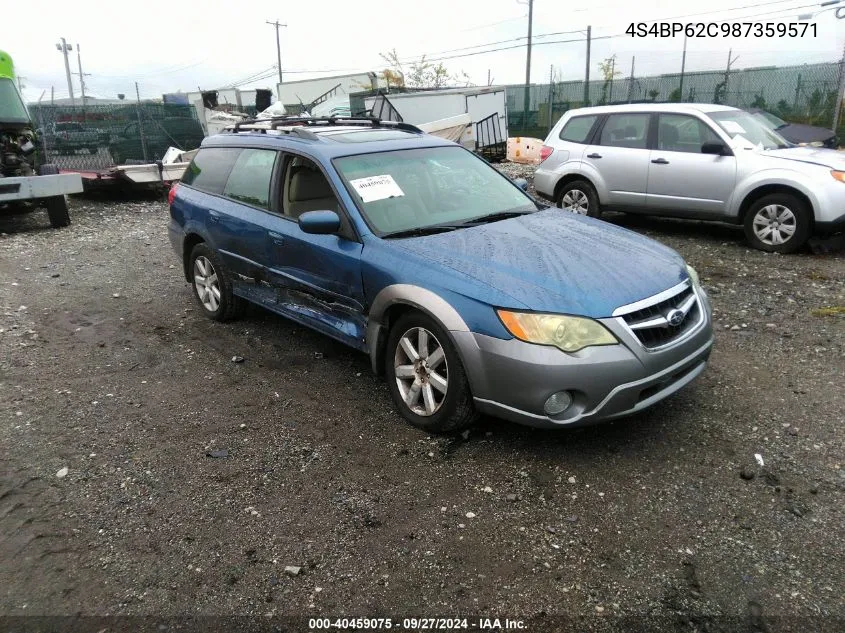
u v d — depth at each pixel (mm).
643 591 2590
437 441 3721
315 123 5754
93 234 10461
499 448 3623
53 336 5621
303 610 2545
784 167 7523
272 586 2668
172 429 3961
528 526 2982
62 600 2619
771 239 7801
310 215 3957
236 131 5848
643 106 8867
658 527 2953
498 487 3275
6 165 10852
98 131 20125
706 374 4500
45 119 19172
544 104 27719
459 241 3893
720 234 8984
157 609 2564
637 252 3863
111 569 2785
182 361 5031
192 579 2715
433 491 3264
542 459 3504
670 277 3623
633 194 8836
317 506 3172
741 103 22609
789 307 5863
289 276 4645
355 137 4887
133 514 3146
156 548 2906
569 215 4688
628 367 3205
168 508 3186
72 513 3162
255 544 2914
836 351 4832
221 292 5637
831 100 20438
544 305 3223
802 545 2809
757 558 2744
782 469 3355
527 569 2725
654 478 3311
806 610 2469
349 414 4098
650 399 3381
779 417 3875
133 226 11250
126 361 5051
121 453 3693
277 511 3143
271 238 4719
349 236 4121
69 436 3891
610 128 9125
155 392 4488
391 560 2795
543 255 3684
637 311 3303
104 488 3359
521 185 5184
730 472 3342
